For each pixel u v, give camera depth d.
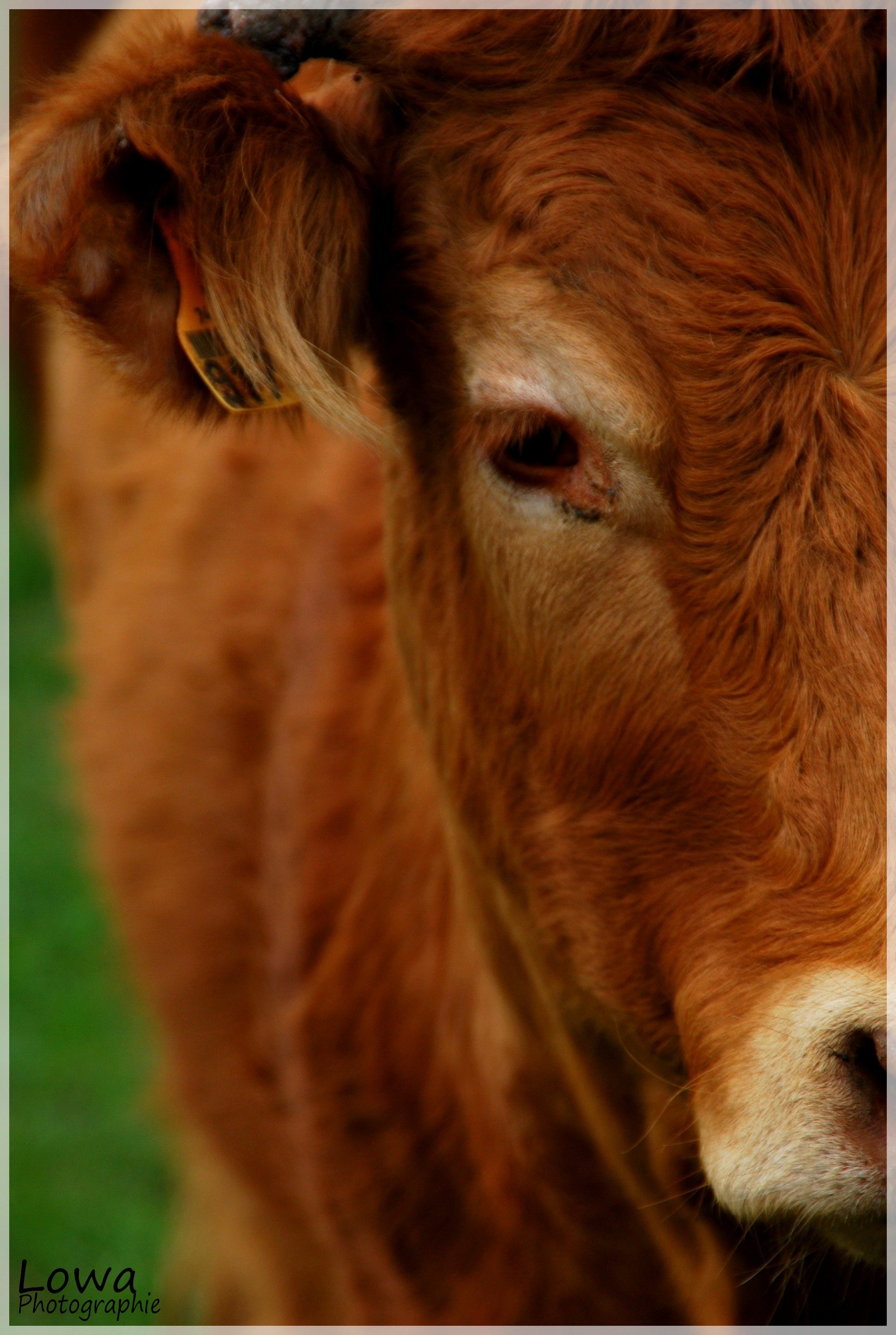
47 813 11.92
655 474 3.49
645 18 3.57
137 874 6.44
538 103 3.68
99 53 4.20
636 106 3.57
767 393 3.40
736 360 3.42
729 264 3.46
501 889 4.34
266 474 6.31
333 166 3.89
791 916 3.34
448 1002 5.15
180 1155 6.89
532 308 3.59
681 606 3.52
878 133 3.50
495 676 4.00
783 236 3.47
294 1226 6.04
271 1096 5.91
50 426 8.41
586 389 3.51
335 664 5.75
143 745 6.43
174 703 6.32
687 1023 3.58
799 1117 3.20
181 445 6.77
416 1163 5.36
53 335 8.13
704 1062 3.49
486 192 3.73
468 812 4.33
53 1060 9.68
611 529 3.58
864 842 3.23
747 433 3.40
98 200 3.71
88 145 3.62
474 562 3.96
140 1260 8.27
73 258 3.75
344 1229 5.56
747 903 3.47
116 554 7.12
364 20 3.88
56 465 8.06
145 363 4.04
